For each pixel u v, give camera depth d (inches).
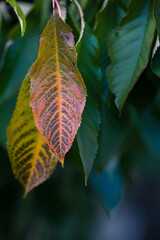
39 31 27.5
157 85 26.6
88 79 23.9
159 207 110.2
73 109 20.6
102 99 25.8
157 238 114.3
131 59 23.8
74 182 47.2
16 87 28.4
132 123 31.0
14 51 28.1
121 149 31.8
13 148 22.1
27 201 47.3
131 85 23.5
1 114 29.1
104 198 40.8
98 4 26.2
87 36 23.7
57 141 20.5
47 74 20.7
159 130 40.1
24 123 21.8
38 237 49.4
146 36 23.7
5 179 44.8
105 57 25.5
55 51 20.8
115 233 113.6
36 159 22.4
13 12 31.4
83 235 50.4
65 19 23.6
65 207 48.0
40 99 20.6
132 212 113.3
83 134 22.6
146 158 46.9
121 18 25.4
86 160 22.2
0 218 47.1
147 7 23.9
